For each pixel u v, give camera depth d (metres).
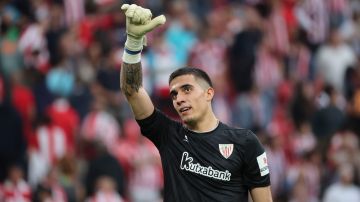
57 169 35.44
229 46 47.94
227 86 46.56
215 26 50.38
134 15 18.78
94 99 40.62
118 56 45.12
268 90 47.50
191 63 46.47
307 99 46.47
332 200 39.66
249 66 46.97
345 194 39.56
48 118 38.22
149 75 42.91
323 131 45.38
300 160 42.31
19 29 43.97
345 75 50.31
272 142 41.09
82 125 39.53
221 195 18.83
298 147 43.94
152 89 42.78
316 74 50.62
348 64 50.50
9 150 36.69
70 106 39.91
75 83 41.78
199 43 47.62
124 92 19.36
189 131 19.23
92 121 38.97
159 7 48.56
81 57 43.72
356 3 56.06
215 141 19.02
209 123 19.23
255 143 19.03
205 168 18.88
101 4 47.38
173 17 48.31
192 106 19.16
